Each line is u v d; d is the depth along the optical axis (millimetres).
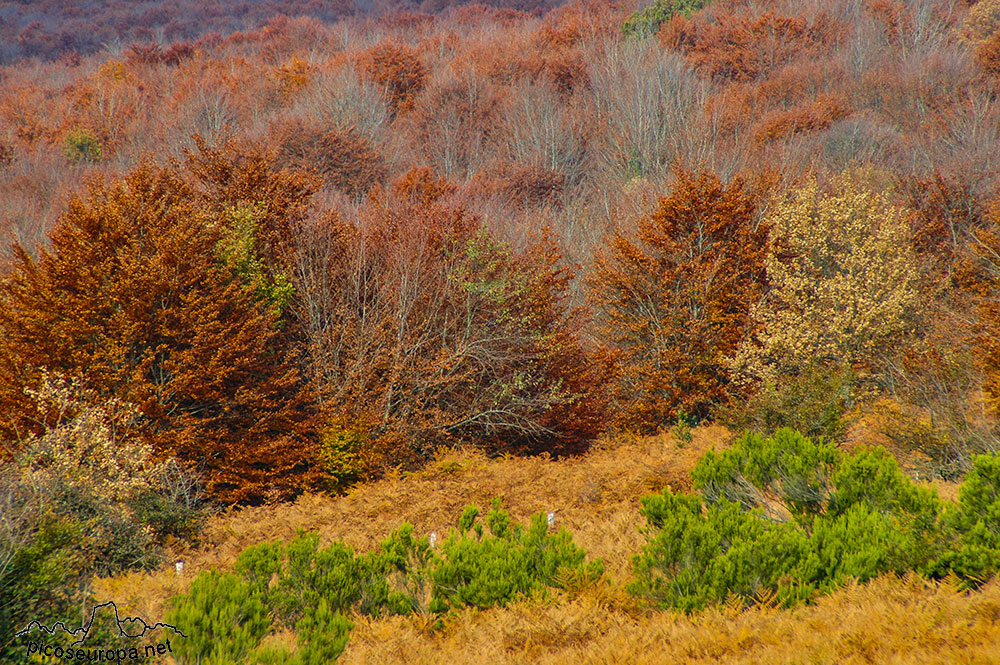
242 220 18406
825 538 8328
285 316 19109
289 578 8906
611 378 21328
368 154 44406
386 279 18875
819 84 48750
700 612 7906
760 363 19297
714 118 40281
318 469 17000
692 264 20812
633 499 13938
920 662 6109
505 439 20422
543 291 20156
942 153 34219
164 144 48062
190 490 15289
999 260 20406
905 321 20297
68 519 9984
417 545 9477
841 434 15516
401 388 18812
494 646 7781
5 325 15180
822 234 21844
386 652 7738
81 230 15742
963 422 13242
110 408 13773
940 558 7691
